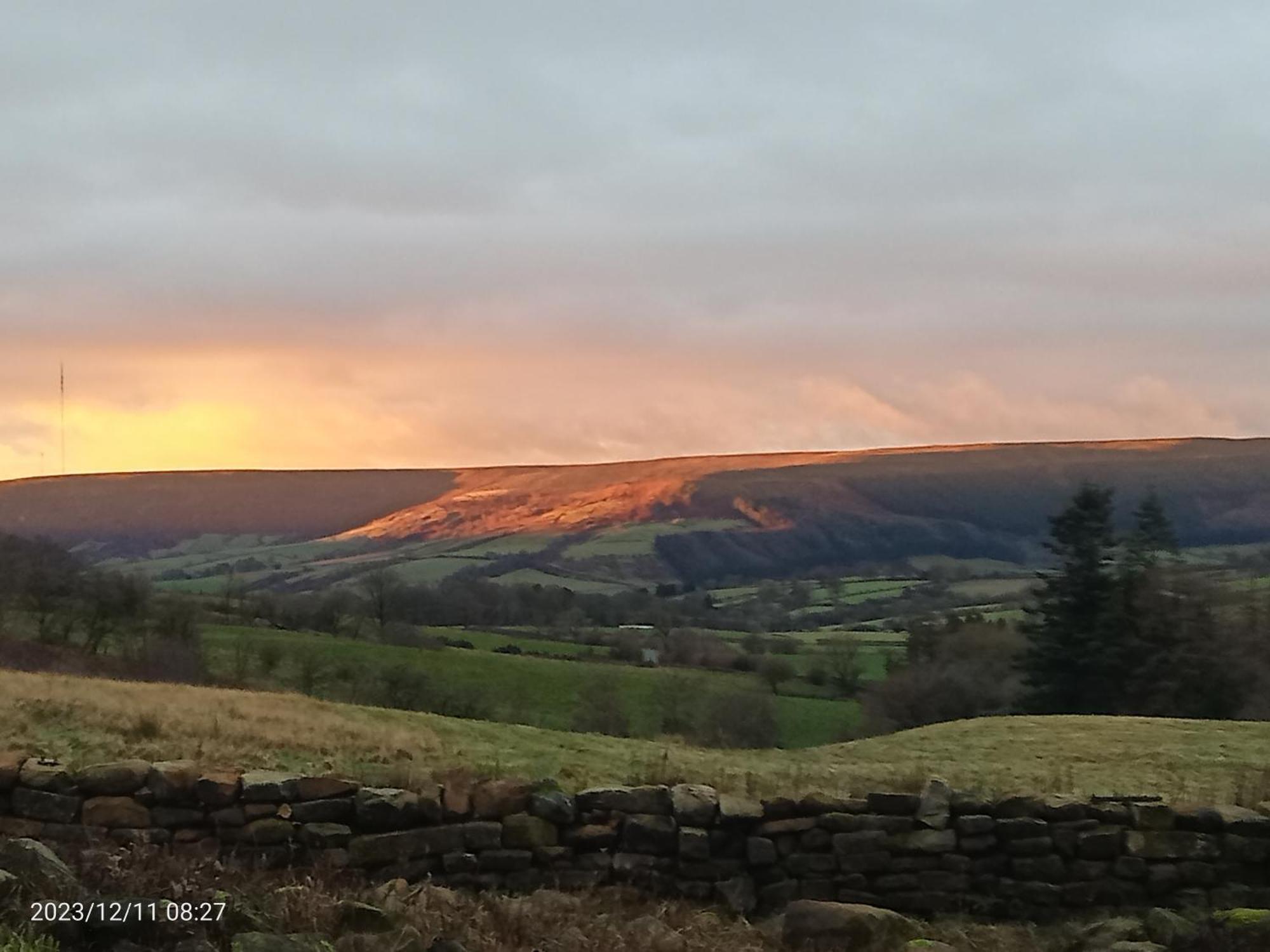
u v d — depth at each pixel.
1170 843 11.17
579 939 8.57
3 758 11.34
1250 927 9.16
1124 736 31.23
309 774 12.27
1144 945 9.05
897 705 57.66
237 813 10.75
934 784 11.71
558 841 10.98
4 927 6.75
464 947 7.95
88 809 10.70
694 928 9.70
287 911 8.03
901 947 9.28
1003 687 59.66
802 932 9.56
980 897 11.10
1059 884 11.11
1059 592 59.81
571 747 24.36
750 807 11.20
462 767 15.88
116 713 20.23
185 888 7.87
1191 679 54.69
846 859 11.14
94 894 7.51
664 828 11.05
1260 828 11.23
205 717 21.12
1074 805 11.36
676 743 29.23
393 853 10.67
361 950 7.54
